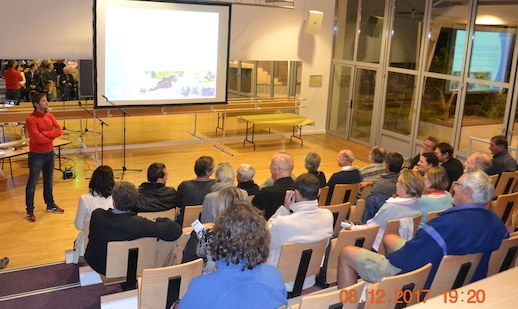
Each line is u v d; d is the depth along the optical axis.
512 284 1.47
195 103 8.38
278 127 9.51
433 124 8.63
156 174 4.13
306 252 2.96
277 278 1.63
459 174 5.43
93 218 3.06
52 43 7.46
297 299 3.08
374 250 3.51
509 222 4.49
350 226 3.34
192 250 2.90
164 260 3.33
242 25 9.02
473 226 2.47
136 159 7.96
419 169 5.02
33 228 5.10
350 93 10.11
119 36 7.43
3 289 3.71
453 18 8.02
